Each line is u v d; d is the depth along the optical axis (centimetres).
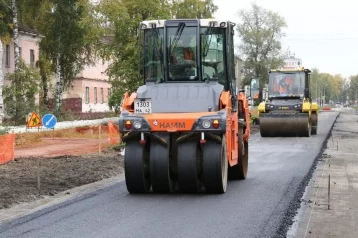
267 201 1368
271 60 10912
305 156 2483
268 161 2291
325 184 1633
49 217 1186
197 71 1591
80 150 2909
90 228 1080
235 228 1074
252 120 5194
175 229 1069
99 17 4622
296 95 3878
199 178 1501
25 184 1642
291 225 1097
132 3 4516
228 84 1608
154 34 1622
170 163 1502
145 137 1468
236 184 1662
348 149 2823
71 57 5741
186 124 1432
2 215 1228
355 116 8469
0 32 4641
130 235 1020
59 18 5241
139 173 1470
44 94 5834
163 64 1603
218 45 1605
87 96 8000
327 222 1120
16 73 4788
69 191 1565
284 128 3681
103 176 1869
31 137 3397
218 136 1459
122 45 4606
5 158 2250
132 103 1543
